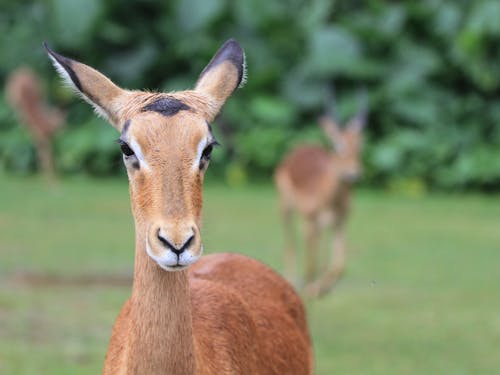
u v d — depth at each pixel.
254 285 10.03
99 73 8.16
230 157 39.16
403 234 28.56
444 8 40.06
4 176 38.88
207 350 8.38
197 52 39.97
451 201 35.22
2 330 17.06
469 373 15.48
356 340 17.55
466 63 38.50
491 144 38.66
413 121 38.88
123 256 23.92
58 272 21.97
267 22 40.28
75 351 15.91
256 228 28.89
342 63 38.97
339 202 23.94
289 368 9.78
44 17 42.41
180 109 7.73
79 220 29.00
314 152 25.72
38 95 37.00
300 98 39.41
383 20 40.34
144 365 7.78
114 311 18.72
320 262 25.62
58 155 39.59
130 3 40.72
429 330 18.23
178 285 7.77
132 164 7.57
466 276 23.14
